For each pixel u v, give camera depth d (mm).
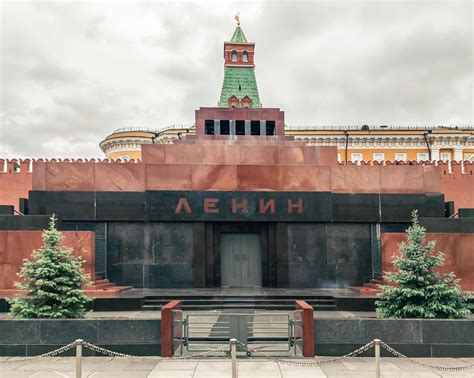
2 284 18766
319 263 22438
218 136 26109
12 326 11828
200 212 22391
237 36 34062
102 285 20141
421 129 62344
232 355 9258
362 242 22688
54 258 13516
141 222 22391
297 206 22594
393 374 10367
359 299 17875
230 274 22844
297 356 11680
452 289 12820
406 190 23016
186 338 12109
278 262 22312
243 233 23078
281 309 18250
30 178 36875
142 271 22062
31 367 10953
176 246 22281
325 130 61344
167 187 22562
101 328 11898
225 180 22688
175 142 25078
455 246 19250
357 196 22844
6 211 20453
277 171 22875
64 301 12969
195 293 19641
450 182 37406
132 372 10523
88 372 10531
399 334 11750
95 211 22219
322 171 22938
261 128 26750
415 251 13414
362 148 61312
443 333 11742
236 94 32938
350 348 11711
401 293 13125
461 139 61344
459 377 10125
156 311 17719
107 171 22516
